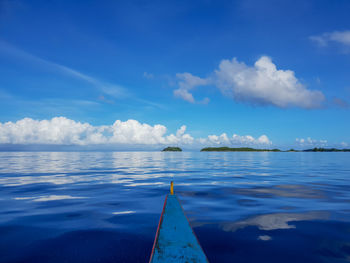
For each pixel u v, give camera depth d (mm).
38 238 4227
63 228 4785
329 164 31234
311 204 6965
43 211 6145
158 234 4043
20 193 8805
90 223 5117
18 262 3318
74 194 8633
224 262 3326
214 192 9039
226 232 4543
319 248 3807
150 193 8852
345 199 7680
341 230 4645
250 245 3920
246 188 10016
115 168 22031
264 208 6473
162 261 3000
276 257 3480
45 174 15922
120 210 6262
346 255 3553
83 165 26406
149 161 39094
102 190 9516
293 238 4234
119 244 3959
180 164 30312
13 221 5250
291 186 10523
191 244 3605
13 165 25734
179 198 7891
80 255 3531
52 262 3316
